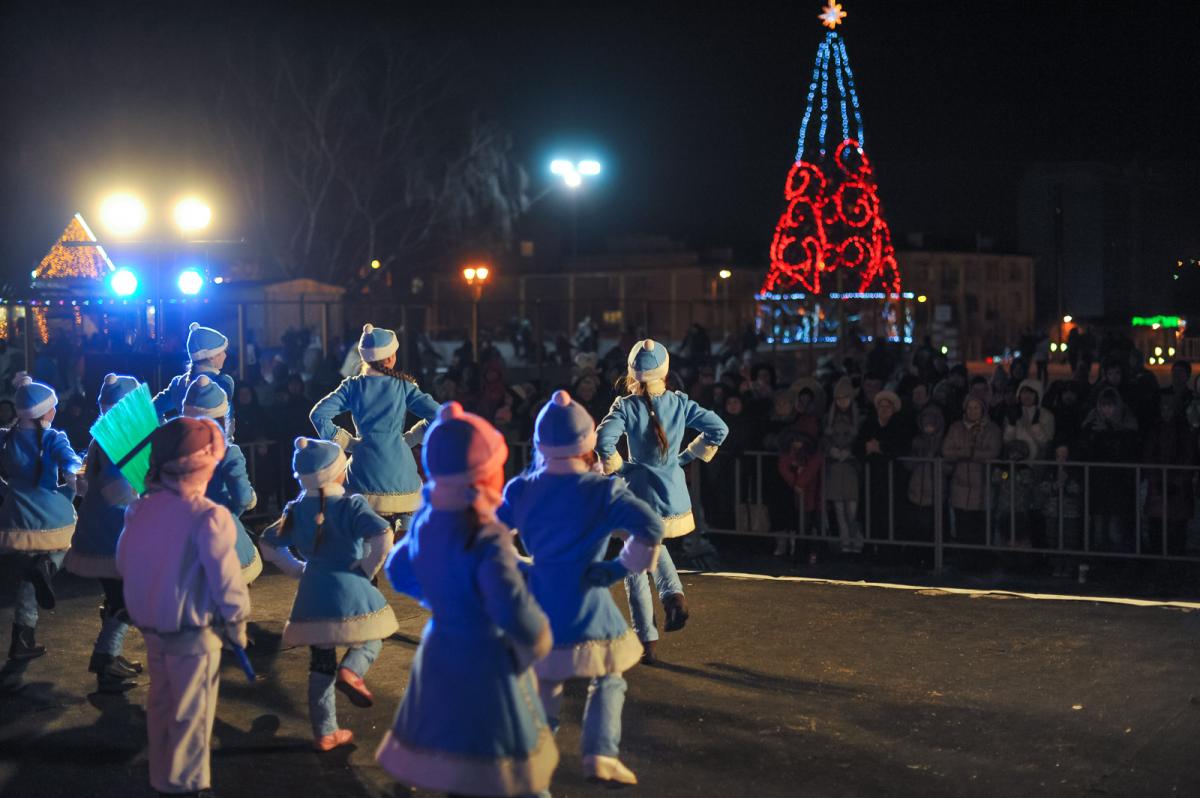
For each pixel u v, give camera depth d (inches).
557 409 203.2
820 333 1307.8
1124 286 2174.0
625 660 204.7
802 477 419.8
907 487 415.5
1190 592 369.7
